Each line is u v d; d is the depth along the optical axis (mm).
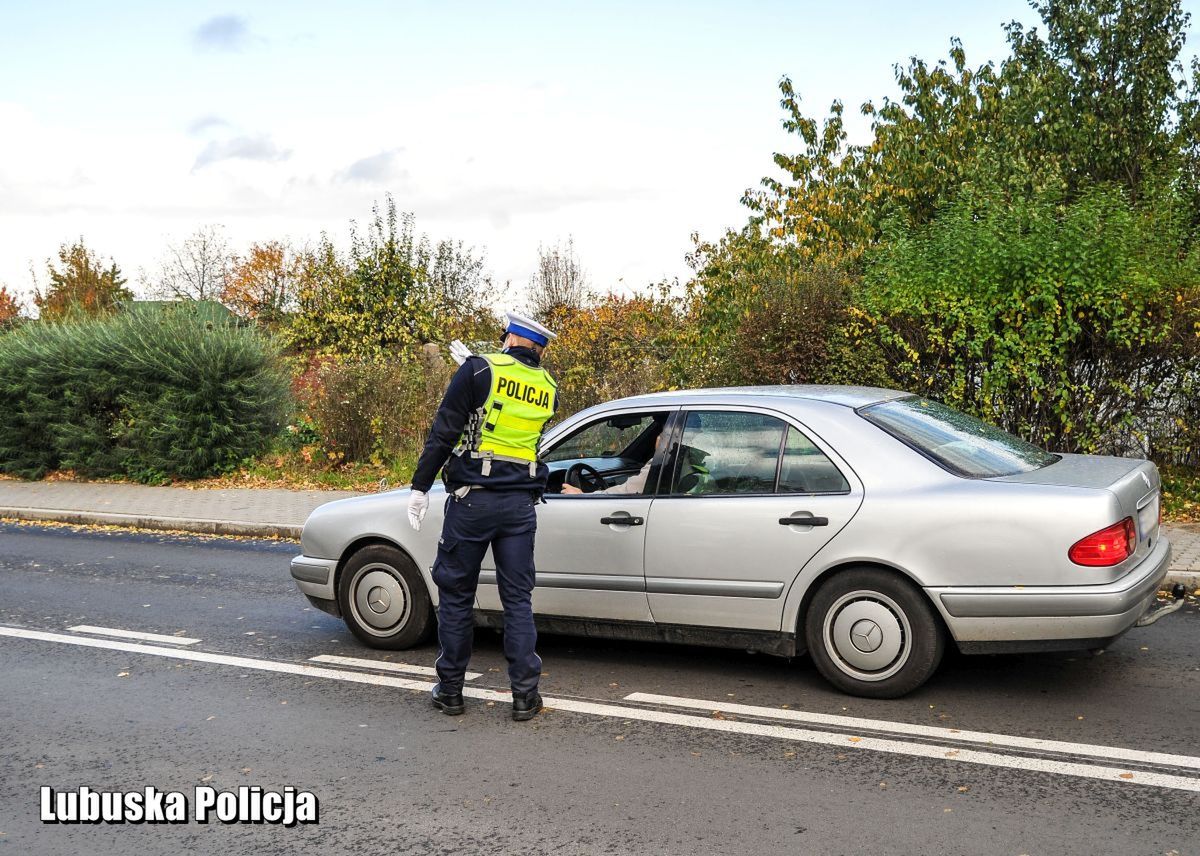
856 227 17609
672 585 5520
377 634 6543
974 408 10859
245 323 18125
